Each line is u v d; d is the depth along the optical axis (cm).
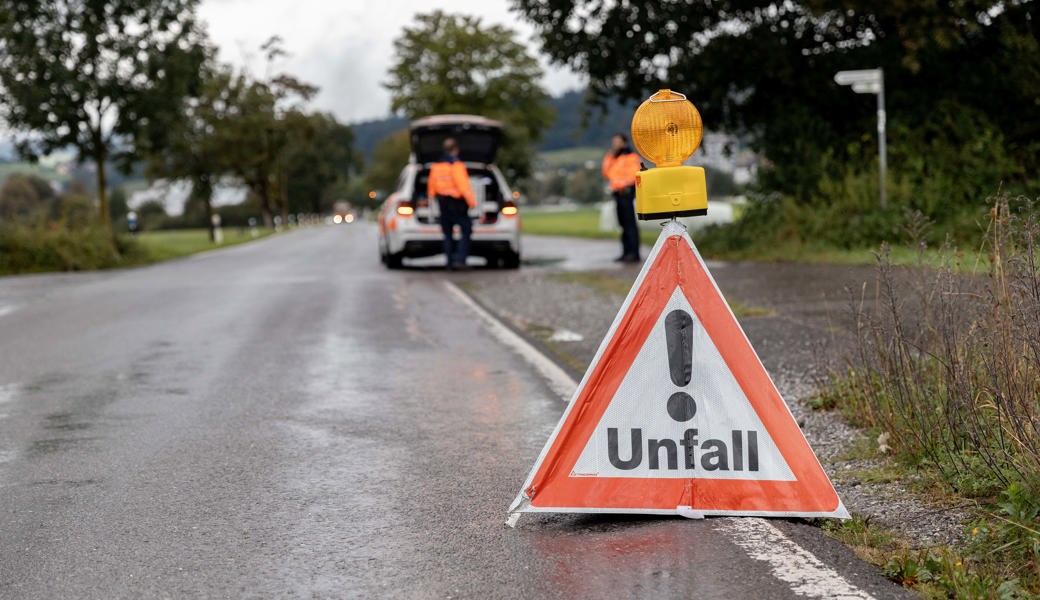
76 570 388
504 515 443
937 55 1900
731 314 425
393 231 1947
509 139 6525
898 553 379
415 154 2225
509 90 6538
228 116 7288
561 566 377
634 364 427
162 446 589
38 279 2200
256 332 1080
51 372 866
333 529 430
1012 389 445
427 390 741
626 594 348
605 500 425
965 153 1738
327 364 863
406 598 353
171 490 496
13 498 490
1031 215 465
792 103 2055
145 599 358
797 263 1641
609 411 426
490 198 1927
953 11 1747
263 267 2273
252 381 793
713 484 425
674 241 429
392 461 543
